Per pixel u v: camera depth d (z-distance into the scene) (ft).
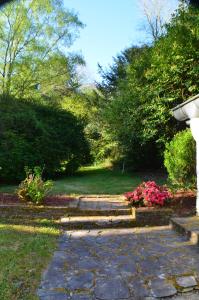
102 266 13.12
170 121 36.45
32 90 59.77
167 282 11.50
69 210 22.36
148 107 36.47
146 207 22.06
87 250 15.21
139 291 10.91
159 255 14.20
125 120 41.68
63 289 11.08
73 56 62.28
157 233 17.90
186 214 20.56
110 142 51.55
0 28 55.83
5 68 57.41
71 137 44.29
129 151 44.47
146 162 45.42
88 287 11.24
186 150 24.59
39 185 23.94
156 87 35.27
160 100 35.14
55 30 58.65
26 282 11.48
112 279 11.85
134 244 15.96
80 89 74.74
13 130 36.65
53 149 40.04
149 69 38.40
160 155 39.88
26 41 57.31
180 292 10.84
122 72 71.46
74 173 48.08
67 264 13.37
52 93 64.18
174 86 34.81
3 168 34.55
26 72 58.18
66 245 16.08
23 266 12.90
